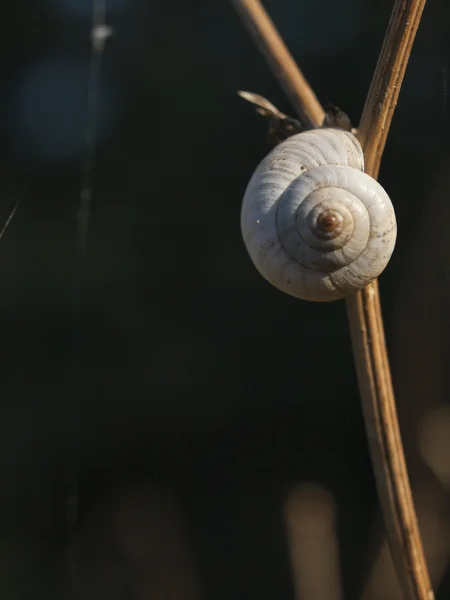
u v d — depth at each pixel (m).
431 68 0.43
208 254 0.61
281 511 0.53
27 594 0.49
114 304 0.60
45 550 0.51
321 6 0.58
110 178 0.62
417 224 0.46
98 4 0.62
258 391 0.59
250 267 0.61
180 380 0.59
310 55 0.58
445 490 0.36
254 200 0.20
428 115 0.44
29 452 0.55
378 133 0.20
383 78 0.19
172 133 0.63
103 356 0.59
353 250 0.19
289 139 0.20
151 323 0.60
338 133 0.20
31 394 0.57
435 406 0.41
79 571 0.48
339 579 0.34
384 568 0.33
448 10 0.42
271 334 0.60
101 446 0.57
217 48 0.63
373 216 0.19
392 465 0.20
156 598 0.46
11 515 0.52
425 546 0.34
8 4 0.63
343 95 0.57
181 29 0.64
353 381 0.57
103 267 0.61
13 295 0.57
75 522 0.53
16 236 0.58
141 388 0.59
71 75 0.63
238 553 0.51
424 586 0.20
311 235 0.19
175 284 0.61
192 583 0.47
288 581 0.49
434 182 0.45
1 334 0.57
